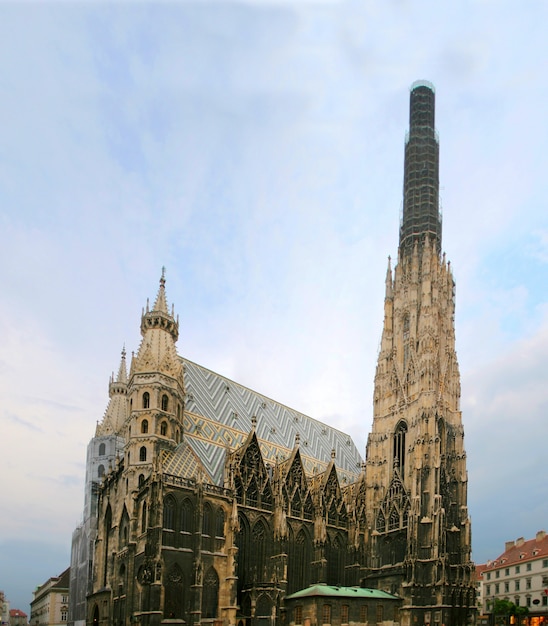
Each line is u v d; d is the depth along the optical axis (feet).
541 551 503.61
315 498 428.15
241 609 359.66
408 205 552.82
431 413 443.73
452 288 528.63
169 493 336.08
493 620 492.13
